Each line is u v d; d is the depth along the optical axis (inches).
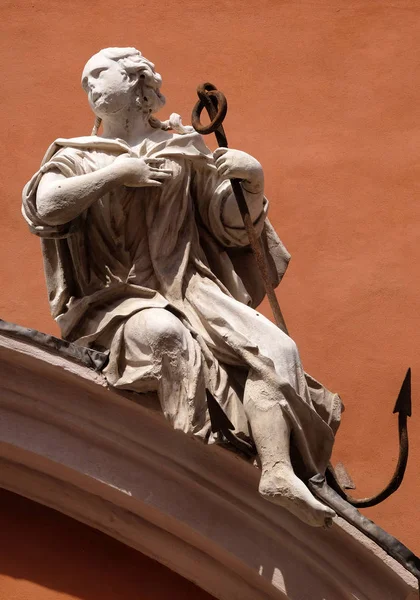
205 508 380.8
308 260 436.5
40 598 378.9
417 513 407.8
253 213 380.2
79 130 447.2
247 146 448.1
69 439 383.6
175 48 458.6
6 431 383.6
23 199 375.9
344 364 425.4
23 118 448.1
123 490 380.2
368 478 412.5
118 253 379.9
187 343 367.9
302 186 445.1
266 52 459.8
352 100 455.5
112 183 369.7
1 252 431.8
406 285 435.2
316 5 466.9
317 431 365.4
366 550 374.6
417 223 442.3
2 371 382.3
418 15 467.2
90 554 384.8
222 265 384.2
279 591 378.0
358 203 443.8
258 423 361.4
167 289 375.6
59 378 379.9
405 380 372.8
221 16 463.5
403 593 376.5
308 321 429.7
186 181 382.0
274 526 379.2
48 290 380.8
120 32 460.1
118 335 371.2
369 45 462.6
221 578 383.9
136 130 385.7
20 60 454.9
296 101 454.3
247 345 366.3
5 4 461.1
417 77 459.2
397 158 449.7
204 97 387.5
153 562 385.7
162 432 378.0
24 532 385.7
